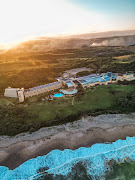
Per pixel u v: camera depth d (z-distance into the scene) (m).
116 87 125.12
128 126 84.25
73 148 71.62
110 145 72.50
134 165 64.75
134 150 70.62
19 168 63.38
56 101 107.69
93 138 76.75
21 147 73.12
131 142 74.12
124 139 76.25
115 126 84.44
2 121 88.19
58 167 64.06
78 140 75.75
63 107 100.12
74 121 89.25
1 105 104.00
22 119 89.12
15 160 67.06
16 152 70.62
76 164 65.00
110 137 77.25
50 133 80.94
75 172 62.25
